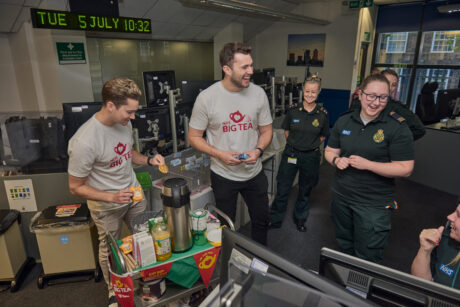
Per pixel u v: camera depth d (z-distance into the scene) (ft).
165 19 18.20
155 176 8.32
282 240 9.32
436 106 15.26
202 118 6.19
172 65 22.31
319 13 23.53
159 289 4.41
